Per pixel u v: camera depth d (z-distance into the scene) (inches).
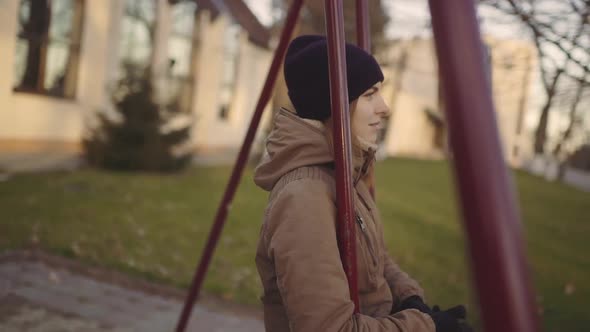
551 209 475.2
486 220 16.6
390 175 533.0
